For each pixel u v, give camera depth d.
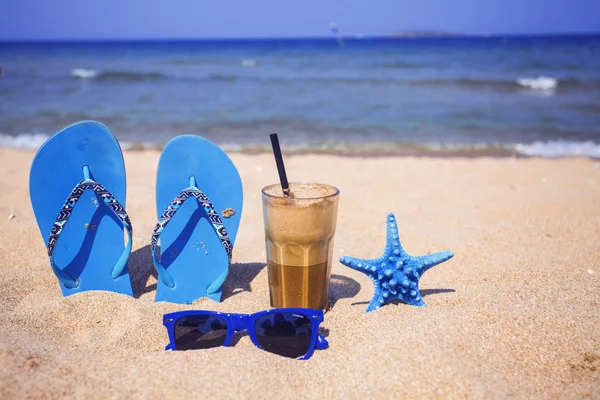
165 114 2.68
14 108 2.80
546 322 0.56
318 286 0.63
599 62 5.08
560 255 0.85
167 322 0.54
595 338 0.53
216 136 2.17
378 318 0.60
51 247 0.62
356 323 0.60
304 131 2.29
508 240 0.91
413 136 2.18
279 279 0.63
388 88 3.66
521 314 0.57
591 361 0.51
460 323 0.55
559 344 0.53
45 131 2.20
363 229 1.00
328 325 0.61
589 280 0.70
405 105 2.97
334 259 0.84
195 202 0.69
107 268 0.67
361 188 1.29
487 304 0.61
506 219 1.06
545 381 0.49
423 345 0.51
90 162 0.68
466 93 3.45
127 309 0.61
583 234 0.93
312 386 0.50
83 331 0.58
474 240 0.91
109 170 0.69
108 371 0.49
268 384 0.49
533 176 1.43
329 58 6.25
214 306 0.65
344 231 0.98
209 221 0.69
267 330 0.55
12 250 0.82
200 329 0.55
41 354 0.51
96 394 0.46
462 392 0.46
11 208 1.06
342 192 1.25
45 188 0.66
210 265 0.68
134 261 0.77
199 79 4.25
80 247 0.67
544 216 1.05
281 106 2.96
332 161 1.64
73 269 0.66
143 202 1.11
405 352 0.51
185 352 0.53
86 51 9.39
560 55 5.92
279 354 0.55
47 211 0.66
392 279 0.61
